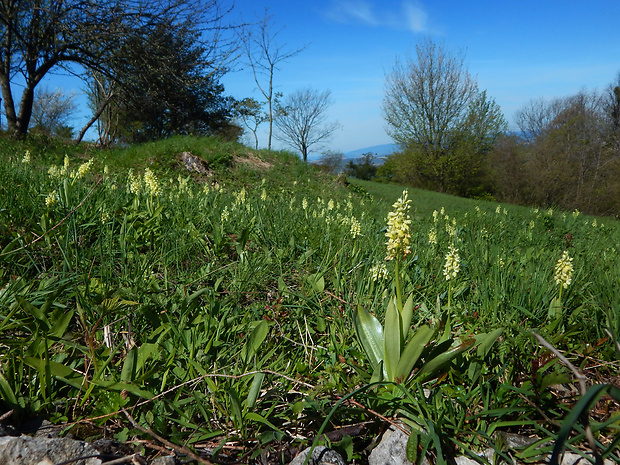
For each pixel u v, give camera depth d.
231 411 0.50
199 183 2.95
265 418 0.50
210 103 6.37
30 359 0.47
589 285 0.93
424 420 0.49
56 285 0.69
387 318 0.55
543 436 0.51
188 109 6.14
